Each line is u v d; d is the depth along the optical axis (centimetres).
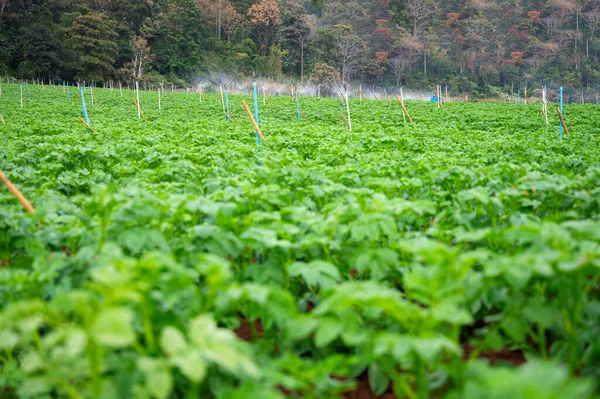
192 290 311
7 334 288
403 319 287
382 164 862
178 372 298
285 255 416
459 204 578
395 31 12719
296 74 11512
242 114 3052
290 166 788
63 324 345
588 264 315
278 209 686
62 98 4275
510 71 12256
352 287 295
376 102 4150
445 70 12444
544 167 920
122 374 269
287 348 360
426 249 330
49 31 8531
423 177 726
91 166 1061
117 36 9219
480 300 384
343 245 474
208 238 421
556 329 377
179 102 4022
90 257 371
